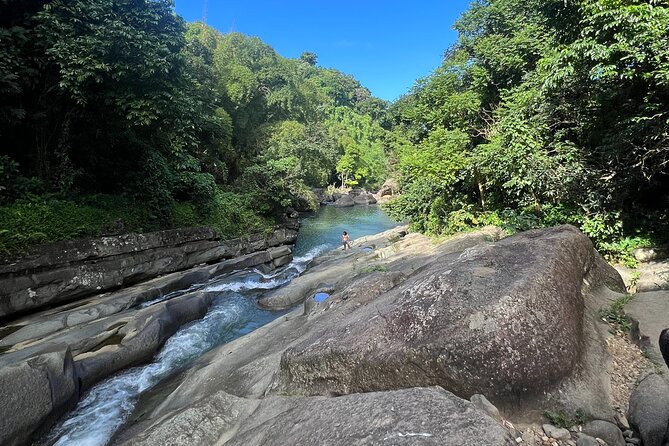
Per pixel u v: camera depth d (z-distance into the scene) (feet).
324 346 11.76
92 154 35.68
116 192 37.81
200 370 18.40
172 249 38.22
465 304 10.10
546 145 27.17
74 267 27.89
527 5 39.65
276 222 68.39
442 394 7.85
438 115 45.47
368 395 8.64
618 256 23.67
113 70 27.02
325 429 7.77
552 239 13.80
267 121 104.53
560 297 10.41
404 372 9.72
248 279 39.58
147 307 27.53
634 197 26.35
